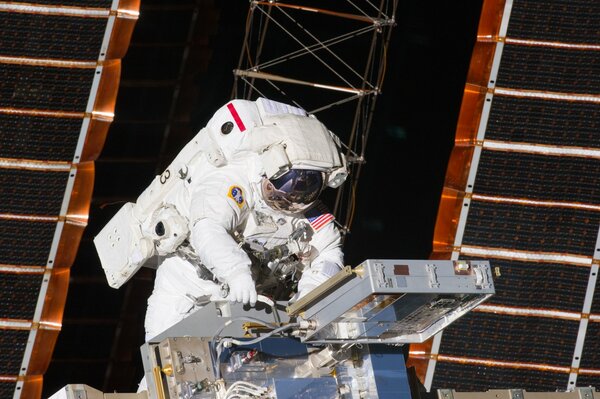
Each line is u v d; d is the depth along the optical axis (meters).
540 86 51.69
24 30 50.19
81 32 50.25
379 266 24.39
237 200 28.75
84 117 50.78
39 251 51.56
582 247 52.03
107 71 50.56
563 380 51.72
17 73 50.38
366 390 27.12
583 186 51.78
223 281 28.06
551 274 52.06
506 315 51.94
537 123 51.75
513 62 51.75
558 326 51.91
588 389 29.98
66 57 50.41
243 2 71.94
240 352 26.09
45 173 51.09
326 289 24.89
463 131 52.00
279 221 29.77
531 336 51.88
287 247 30.02
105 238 33.44
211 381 25.69
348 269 24.33
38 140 50.84
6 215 51.19
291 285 31.69
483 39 51.81
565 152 51.75
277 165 28.19
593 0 51.22
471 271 25.39
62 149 51.00
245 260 27.47
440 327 26.91
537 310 52.00
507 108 51.84
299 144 28.52
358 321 25.95
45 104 50.72
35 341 51.66
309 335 25.77
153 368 25.89
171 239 30.30
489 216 52.19
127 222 32.44
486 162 52.00
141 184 69.00
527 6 51.50
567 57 51.53
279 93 71.69
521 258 52.22
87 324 66.69
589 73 51.41
